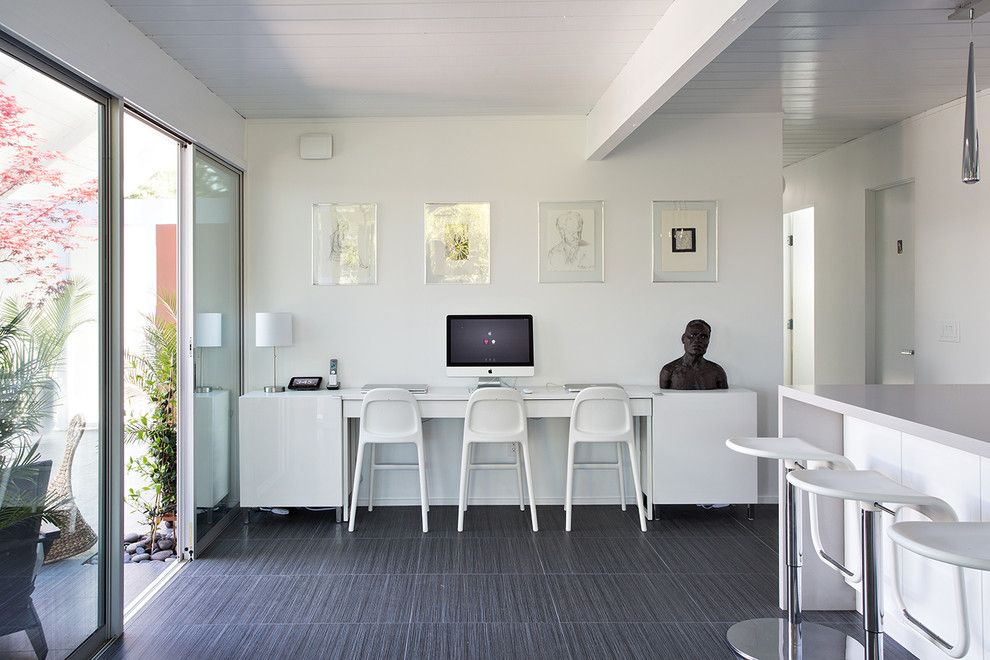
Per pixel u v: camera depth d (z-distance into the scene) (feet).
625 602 10.84
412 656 9.16
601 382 16.47
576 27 11.02
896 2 10.26
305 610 10.61
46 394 8.40
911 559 9.02
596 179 16.46
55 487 8.60
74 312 9.04
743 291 16.51
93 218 9.56
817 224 20.89
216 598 11.08
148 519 14.44
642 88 11.65
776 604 10.75
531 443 16.47
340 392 15.34
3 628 7.57
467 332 15.97
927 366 16.26
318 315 16.44
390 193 16.44
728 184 16.44
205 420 13.82
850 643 9.37
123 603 10.19
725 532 14.32
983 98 14.48
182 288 13.05
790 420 10.48
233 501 15.58
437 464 16.47
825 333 20.53
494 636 9.72
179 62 12.46
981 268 14.62
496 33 11.28
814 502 9.23
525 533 14.32
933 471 8.43
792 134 18.37
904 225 17.58
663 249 16.48
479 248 16.44
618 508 16.15
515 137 16.43
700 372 15.62
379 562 12.66
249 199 16.40
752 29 11.24
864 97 15.03
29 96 8.14
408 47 11.86
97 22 9.55
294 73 13.17
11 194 7.75
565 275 16.44
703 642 9.51
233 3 10.05
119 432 9.88
